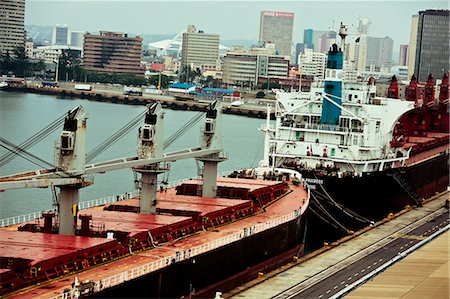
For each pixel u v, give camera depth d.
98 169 83.31
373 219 136.12
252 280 93.62
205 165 107.50
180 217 91.69
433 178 170.25
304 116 136.50
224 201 103.88
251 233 93.31
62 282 68.50
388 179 139.38
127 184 159.75
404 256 94.00
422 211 146.25
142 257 78.56
